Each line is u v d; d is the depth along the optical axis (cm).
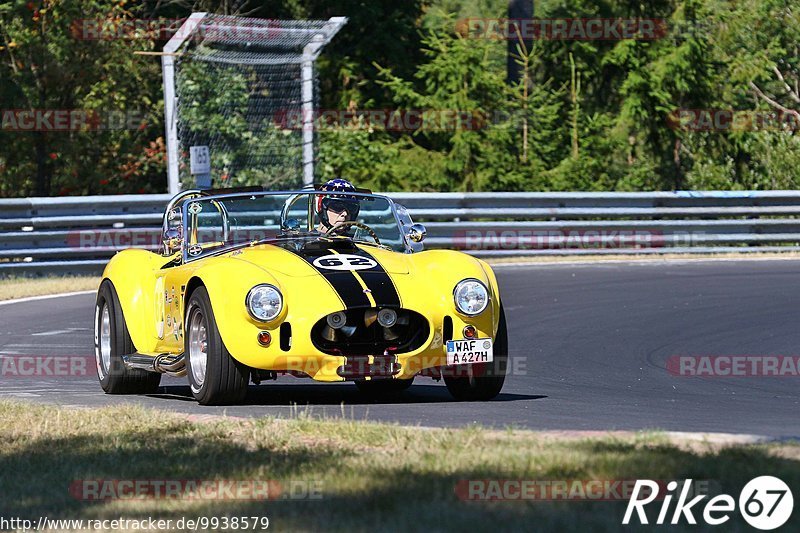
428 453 1698
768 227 6531
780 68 10669
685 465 1567
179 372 2655
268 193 2780
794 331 3875
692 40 9375
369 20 9562
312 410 2391
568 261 6047
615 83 9719
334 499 1452
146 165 7981
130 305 2825
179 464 1711
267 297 2362
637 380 3005
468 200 6150
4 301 4722
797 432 2052
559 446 1728
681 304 4519
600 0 9675
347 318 2380
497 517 1342
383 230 2825
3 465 1773
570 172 8562
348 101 9425
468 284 2467
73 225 5559
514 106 8656
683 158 9744
